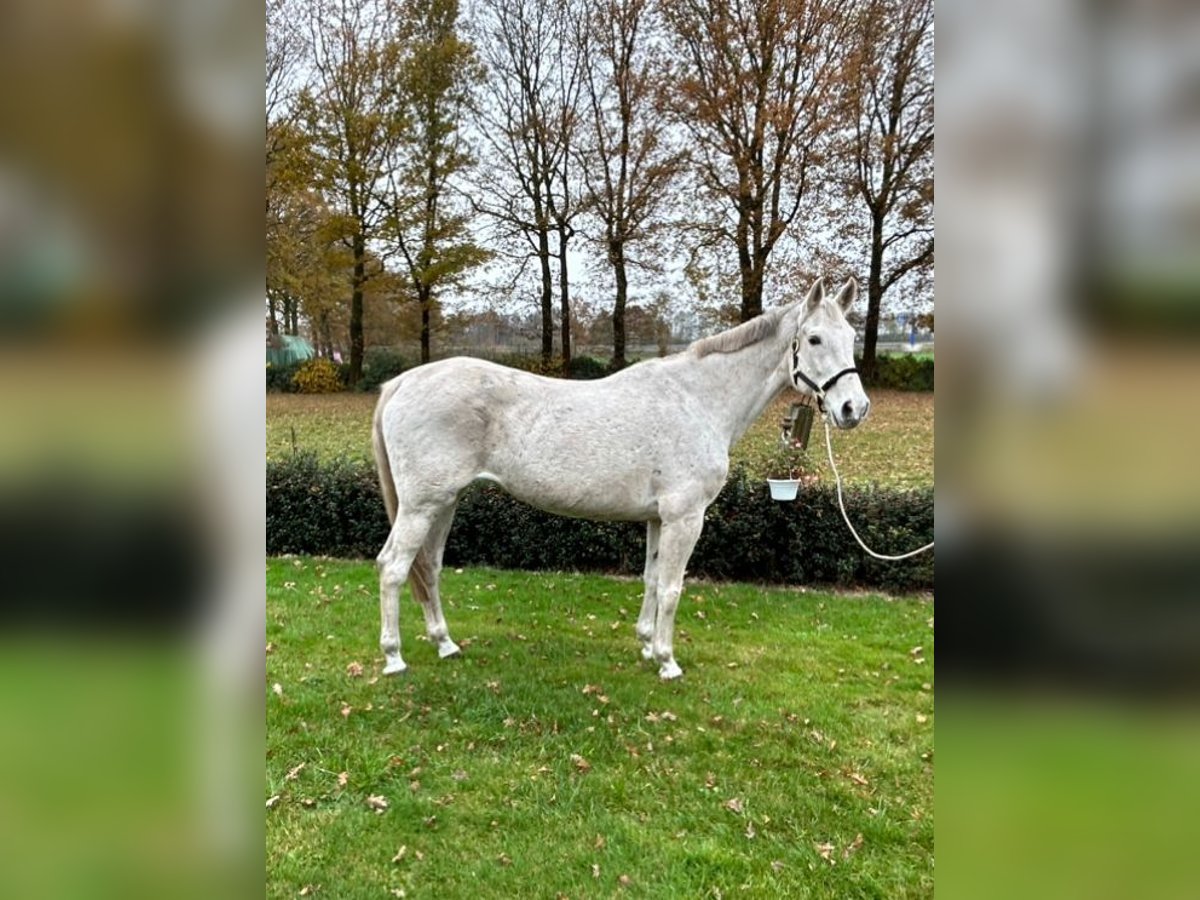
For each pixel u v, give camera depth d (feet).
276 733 9.48
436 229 52.24
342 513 19.47
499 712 10.15
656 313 54.19
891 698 10.89
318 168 47.42
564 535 18.15
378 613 14.46
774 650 12.82
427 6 51.83
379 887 6.75
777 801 8.16
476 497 18.66
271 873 6.89
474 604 15.39
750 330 10.91
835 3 44.29
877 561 16.80
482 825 7.72
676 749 9.32
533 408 10.52
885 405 43.14
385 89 50.65
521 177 53.31
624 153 50.67
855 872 7.03
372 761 8.84
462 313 55.42
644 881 6.89
